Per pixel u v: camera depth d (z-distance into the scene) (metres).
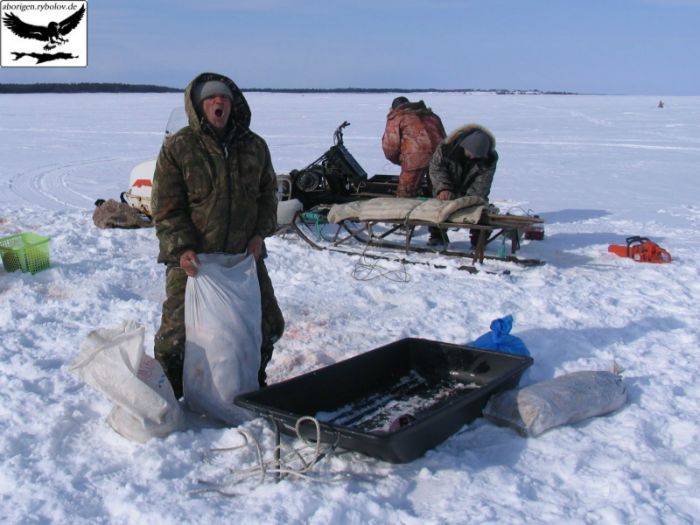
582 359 4.46
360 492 2.88
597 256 7.50
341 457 3.17
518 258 7.03
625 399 3.79
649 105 55.50
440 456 3.20
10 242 6.52
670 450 3.32
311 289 6.04
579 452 3.24
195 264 3.46
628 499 2.83
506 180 14.17
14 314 5.09
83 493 2.85
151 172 8.74
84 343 3.32
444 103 60.59
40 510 2.74
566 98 86.44
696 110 44.81
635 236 8.14
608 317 5.34
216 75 3.47
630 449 3.30
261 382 3.84
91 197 11.67
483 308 5.54
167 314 3.61
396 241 8.12
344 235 8.27
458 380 4.03
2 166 15.52
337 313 5.39
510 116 38.09
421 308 5.55
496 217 6.84
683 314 5.45
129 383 3.23
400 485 2.93
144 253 7.30
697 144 21.75
